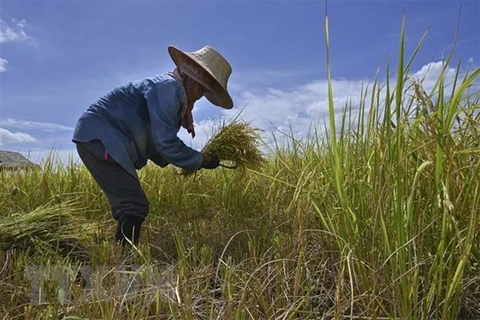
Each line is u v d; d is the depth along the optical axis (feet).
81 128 12.68
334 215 9.07
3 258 10.87
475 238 7.92
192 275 8.87
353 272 7.63
